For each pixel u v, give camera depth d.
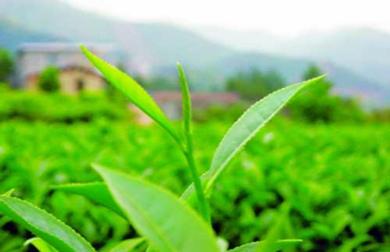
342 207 1.05
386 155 1.45
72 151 1.47
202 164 1.36
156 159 1.38
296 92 0.34
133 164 1.30
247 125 0.34
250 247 0.33
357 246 1.00
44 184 1.08
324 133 2.42
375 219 1.02
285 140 1.98
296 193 1.10
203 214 0.32
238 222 1.08
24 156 1.30
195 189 0.33
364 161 1.45
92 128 2.17
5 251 0.92
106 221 0.98
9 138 1.78
